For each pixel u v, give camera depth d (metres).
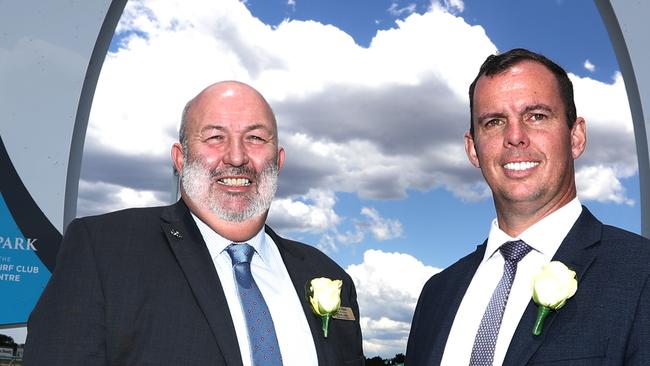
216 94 2.53
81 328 2.11
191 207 2.50
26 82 4.60
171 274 2.28
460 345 2.27
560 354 1.97
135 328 2.17
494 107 2.24
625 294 1.98
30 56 4.62
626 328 1.94
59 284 2.18
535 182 2.19
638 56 4.62
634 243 2.08
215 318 2.22
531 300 2.09
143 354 2.15
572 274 1.97
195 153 2.48
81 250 2.24
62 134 4.60
